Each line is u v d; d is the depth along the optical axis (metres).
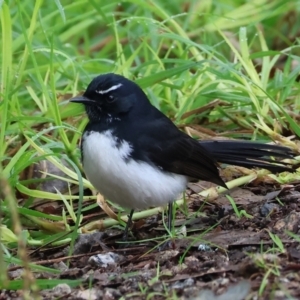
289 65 14.55
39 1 12.35
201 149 10.83
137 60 15.77
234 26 16.80
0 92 12.05
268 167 11.28
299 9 18.02
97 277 8.96
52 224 10.98
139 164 10.13
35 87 15.09
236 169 12.28
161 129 10.43
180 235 10.30
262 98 13.20
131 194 10.27
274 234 9.64
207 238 9.97
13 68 14.46
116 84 10.30
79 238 10.47
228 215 10.85
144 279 8.75
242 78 13.27
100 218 11.47
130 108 10.33
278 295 7.63
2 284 8.57
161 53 16.95
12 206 7.48
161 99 13.84
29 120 12.22
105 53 17.30
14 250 10.27
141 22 14.66
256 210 10.99
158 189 10.31
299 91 13.73
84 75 14.87
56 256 10.27
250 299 7.63
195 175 10.70
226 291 7.80
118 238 10.91
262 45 14.54
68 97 13.95
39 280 8.71
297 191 11.62
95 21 17.22
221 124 13.72
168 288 8.29
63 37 16.80
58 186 12.38
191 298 7.79
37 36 15.98
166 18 14.99
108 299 8.31
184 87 13.67
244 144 11.38
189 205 11.64
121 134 10.20
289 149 11.41
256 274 8.18
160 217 11.44
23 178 12.22
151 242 10.55
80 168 11.78
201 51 15.74
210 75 13.98
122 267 9.48
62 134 11.55
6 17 12.02
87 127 10.47
